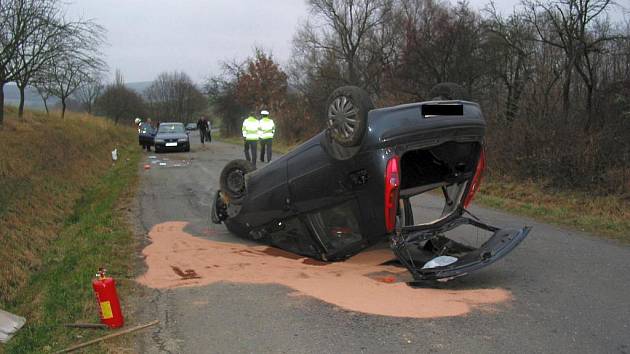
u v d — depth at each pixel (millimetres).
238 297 5113
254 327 4375
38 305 5387
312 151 6273
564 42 14820
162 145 26688
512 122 14438
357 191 5734
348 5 38375
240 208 7480
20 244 8898
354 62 36688
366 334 4191
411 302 4914
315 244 6535
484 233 7871
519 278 5742
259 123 17703
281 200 6730
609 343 4031
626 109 12703
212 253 6977
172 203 11281
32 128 20078
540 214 9883
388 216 5387
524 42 18141
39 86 19766
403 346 3967
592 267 6199
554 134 12586
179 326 4422
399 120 5266
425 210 9297
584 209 10297
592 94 13875
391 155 5266
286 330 4301
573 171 11844
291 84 45219
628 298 5059
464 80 19891
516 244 5348
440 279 5172
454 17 21031
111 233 8336
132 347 4020
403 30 24203
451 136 5445
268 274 5922
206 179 15281
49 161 15281
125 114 60812
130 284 5531
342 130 5473
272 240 7238
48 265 7902
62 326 4520
